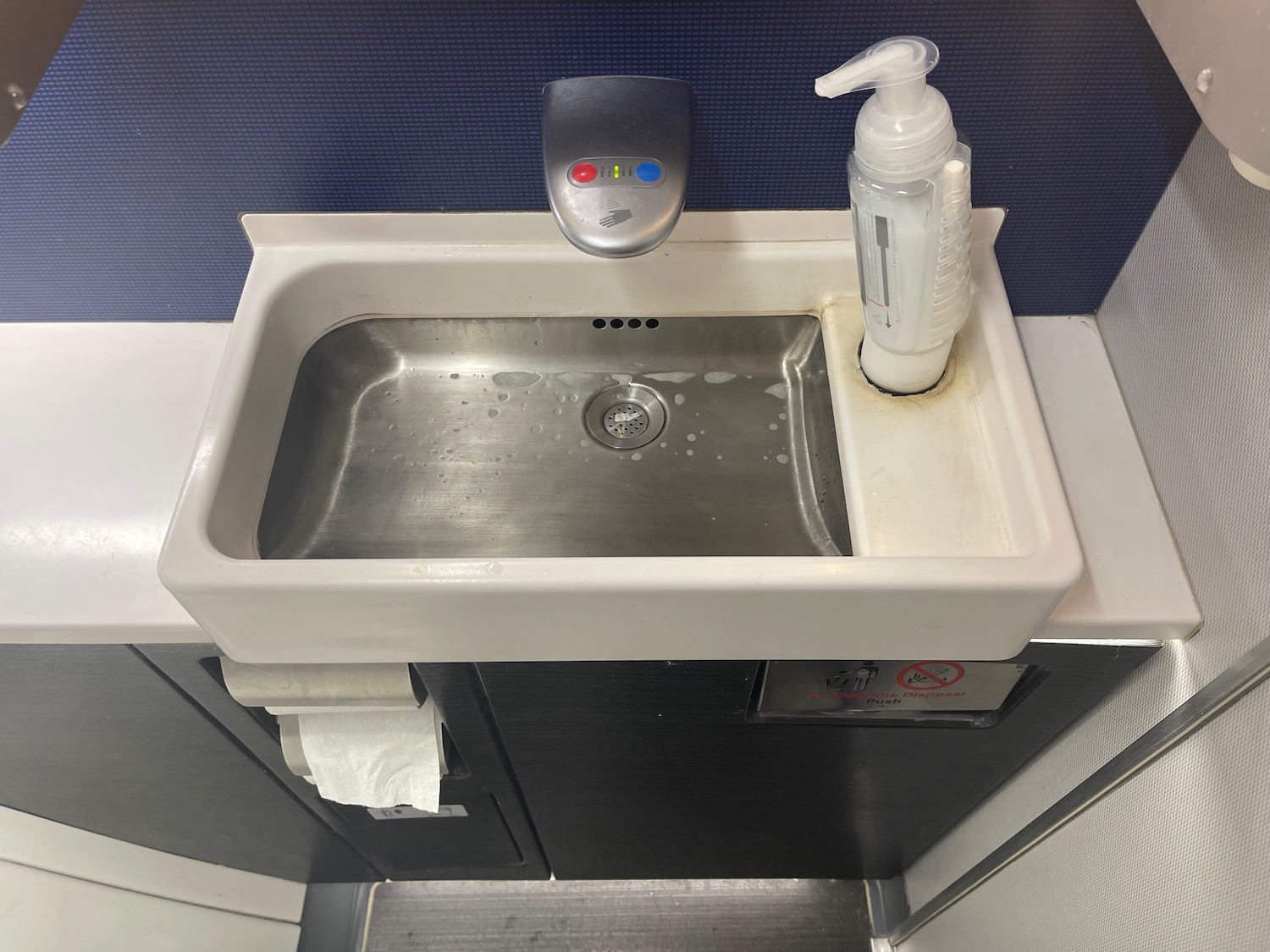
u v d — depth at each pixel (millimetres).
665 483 874
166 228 861
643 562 643
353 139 798
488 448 897
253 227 854
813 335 907
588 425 913
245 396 756
